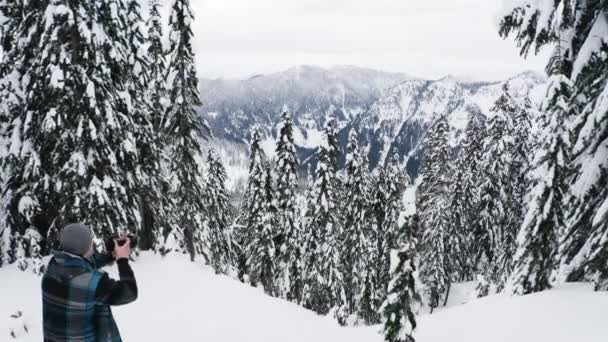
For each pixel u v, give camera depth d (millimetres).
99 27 14625
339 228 34562
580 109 11930
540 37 12023
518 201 37406
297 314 14133
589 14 11414
